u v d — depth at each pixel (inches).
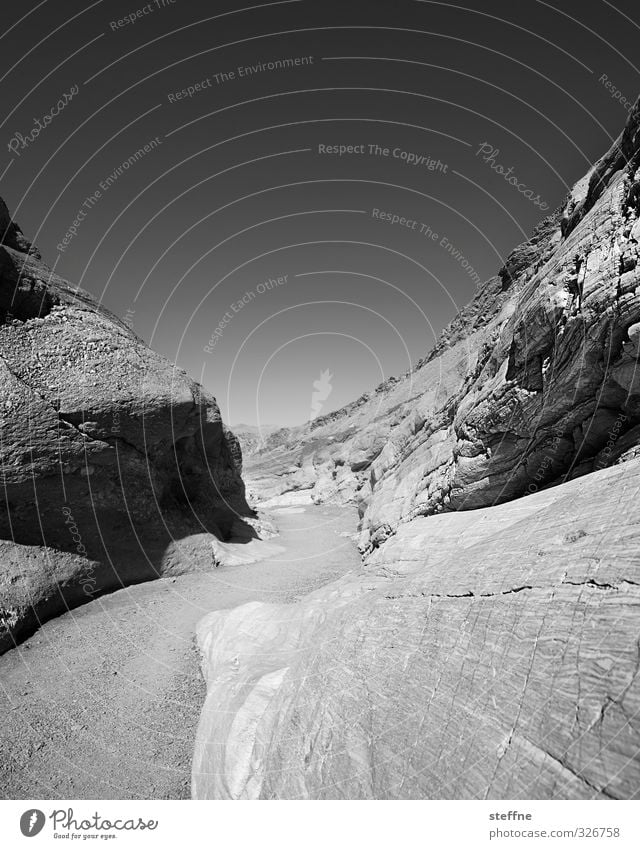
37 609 398.9
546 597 106.7
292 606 315.9
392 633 156.8
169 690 293.1
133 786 203.9
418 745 104.3
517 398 311.6
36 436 452.4
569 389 263.1
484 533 258.5
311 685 166.7
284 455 2982.3
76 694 290.5
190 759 222.8
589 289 231.3
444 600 146.6
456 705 105.4
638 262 205.2
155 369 614.9
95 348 555.2
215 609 456.8
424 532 359.6
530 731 85.4
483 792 84.5
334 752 125.0
